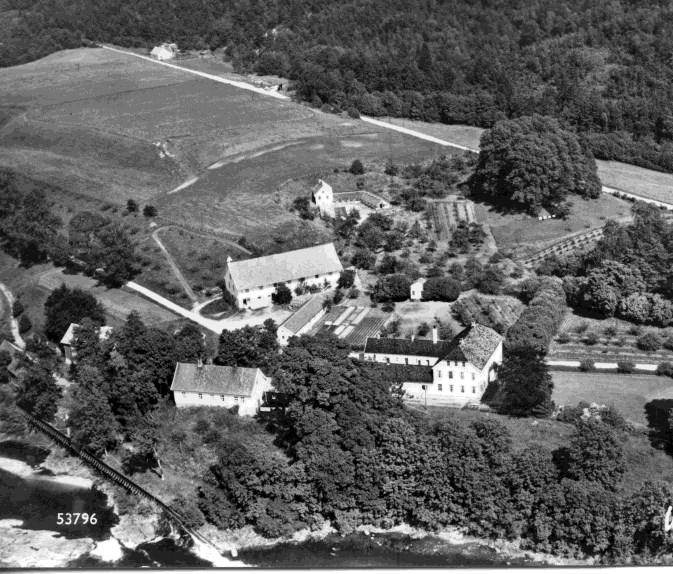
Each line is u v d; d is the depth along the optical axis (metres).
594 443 188.38
